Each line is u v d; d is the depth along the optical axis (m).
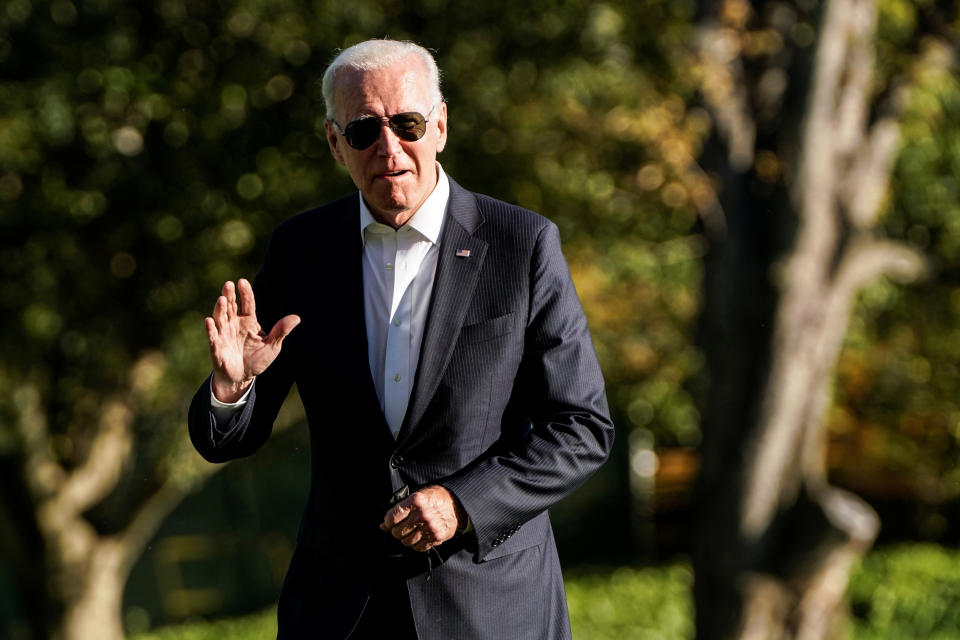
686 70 25.05
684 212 27.25
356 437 8.07
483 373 7.91
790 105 26.52
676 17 25.31
